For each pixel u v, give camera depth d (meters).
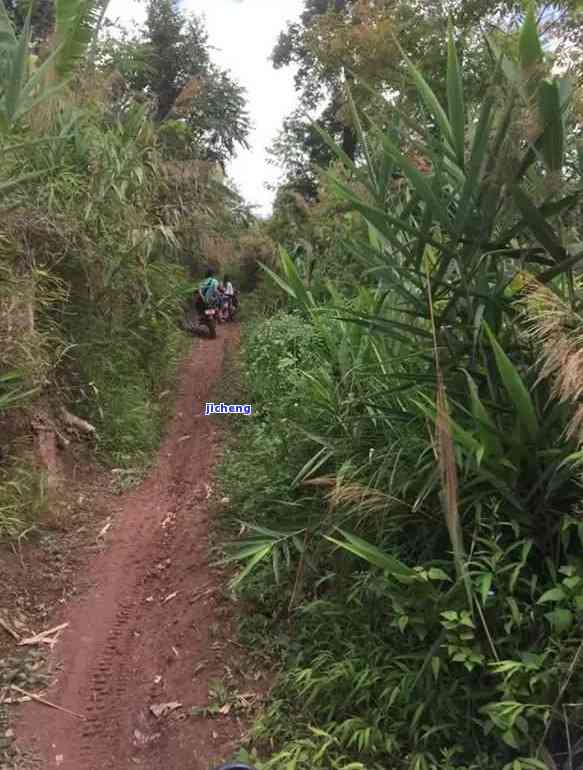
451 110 3.13
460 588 2.98
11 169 5.64
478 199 3.04
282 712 3.41
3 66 5.00
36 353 5.20
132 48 9.63
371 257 3.75
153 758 3.28
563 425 3.02
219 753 3.25
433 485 3.21
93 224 6.87
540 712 2.70
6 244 5.55
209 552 5.13
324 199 10.02
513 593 3.08
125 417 7.61
